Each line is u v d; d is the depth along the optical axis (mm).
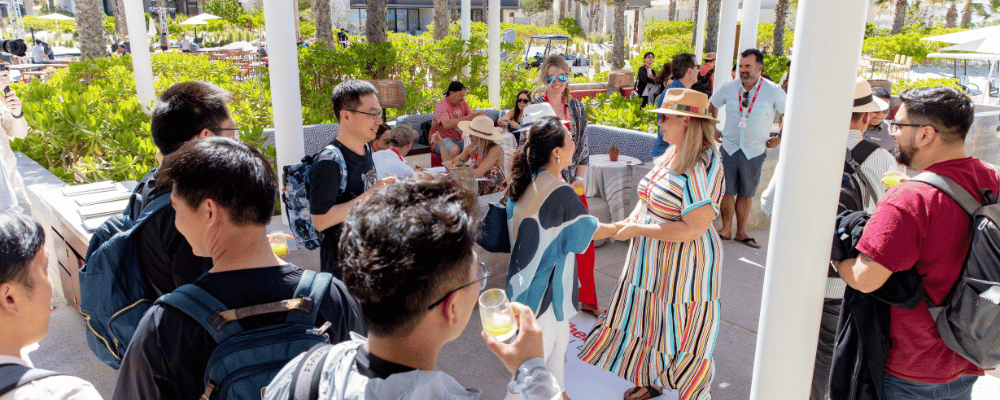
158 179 1553
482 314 1421
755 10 6559
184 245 1814
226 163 1429
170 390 1380
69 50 28781
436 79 12578
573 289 2723
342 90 2604
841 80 1711
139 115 6137
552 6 58906
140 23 6824
